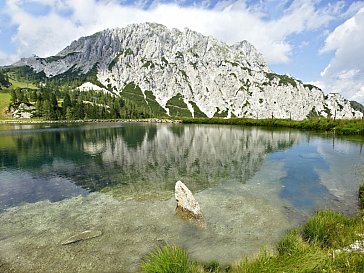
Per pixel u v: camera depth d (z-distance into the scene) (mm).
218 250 13719
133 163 37750
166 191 24266
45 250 14188
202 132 88438
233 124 131875
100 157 42750
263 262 10188
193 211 17781
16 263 13008
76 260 13125
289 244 12508
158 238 15188
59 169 34375
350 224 14016
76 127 127562
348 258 9031
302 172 30500
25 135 82875
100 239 15227
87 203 21500
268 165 34844
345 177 27750
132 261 12891
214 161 38250
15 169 34688
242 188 24812
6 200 22734
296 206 19891
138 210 19609
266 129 96062
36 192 24812
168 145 56438
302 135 70875
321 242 12312
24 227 17203
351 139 58938
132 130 103375
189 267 10320
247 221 17297
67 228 16875
